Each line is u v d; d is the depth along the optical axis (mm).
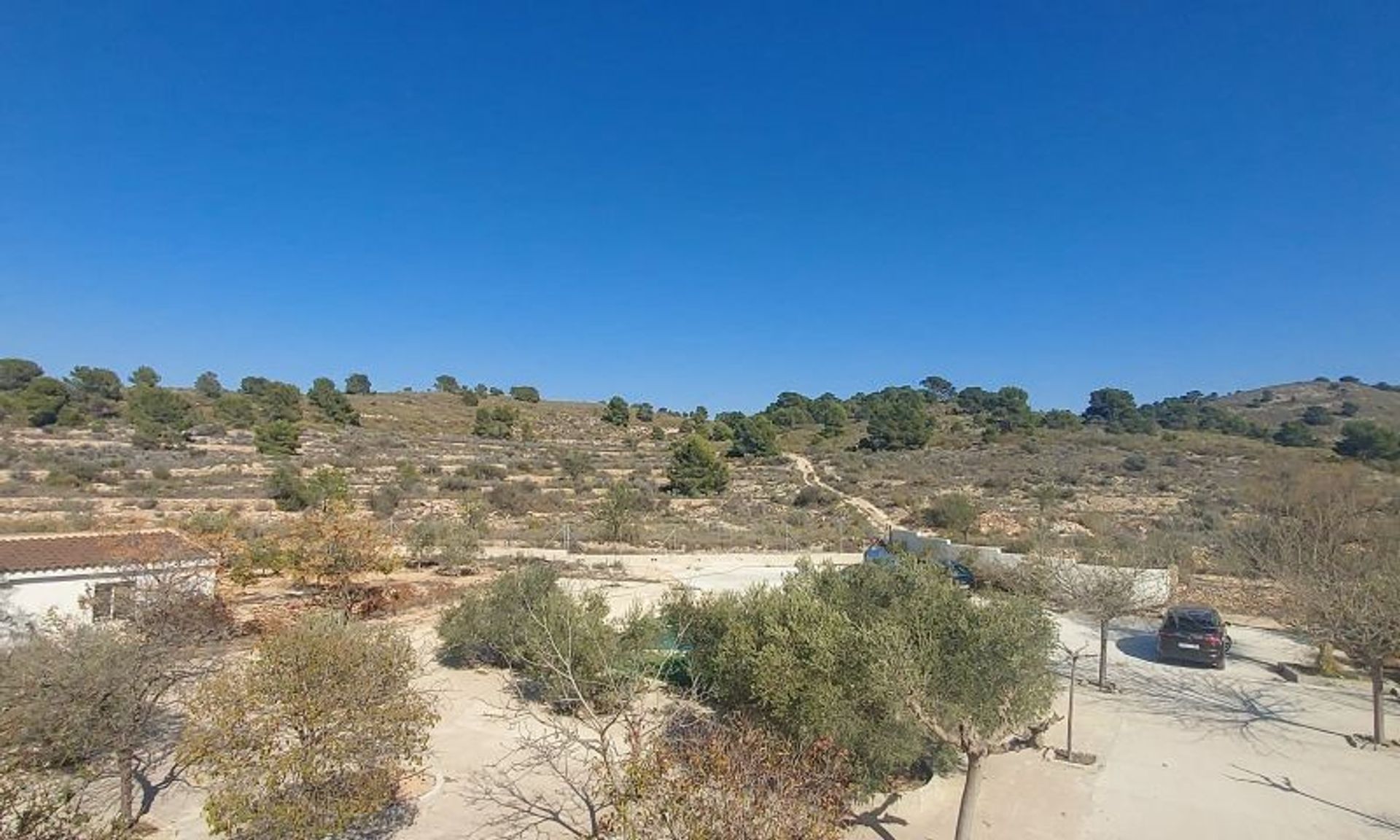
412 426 88625
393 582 25828
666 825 5699
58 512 35594
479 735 13266
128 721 9055
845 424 103750
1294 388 131125
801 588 13297
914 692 9031
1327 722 14953
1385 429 55562
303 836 7707
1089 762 12633
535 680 16062
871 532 44625
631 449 84438
